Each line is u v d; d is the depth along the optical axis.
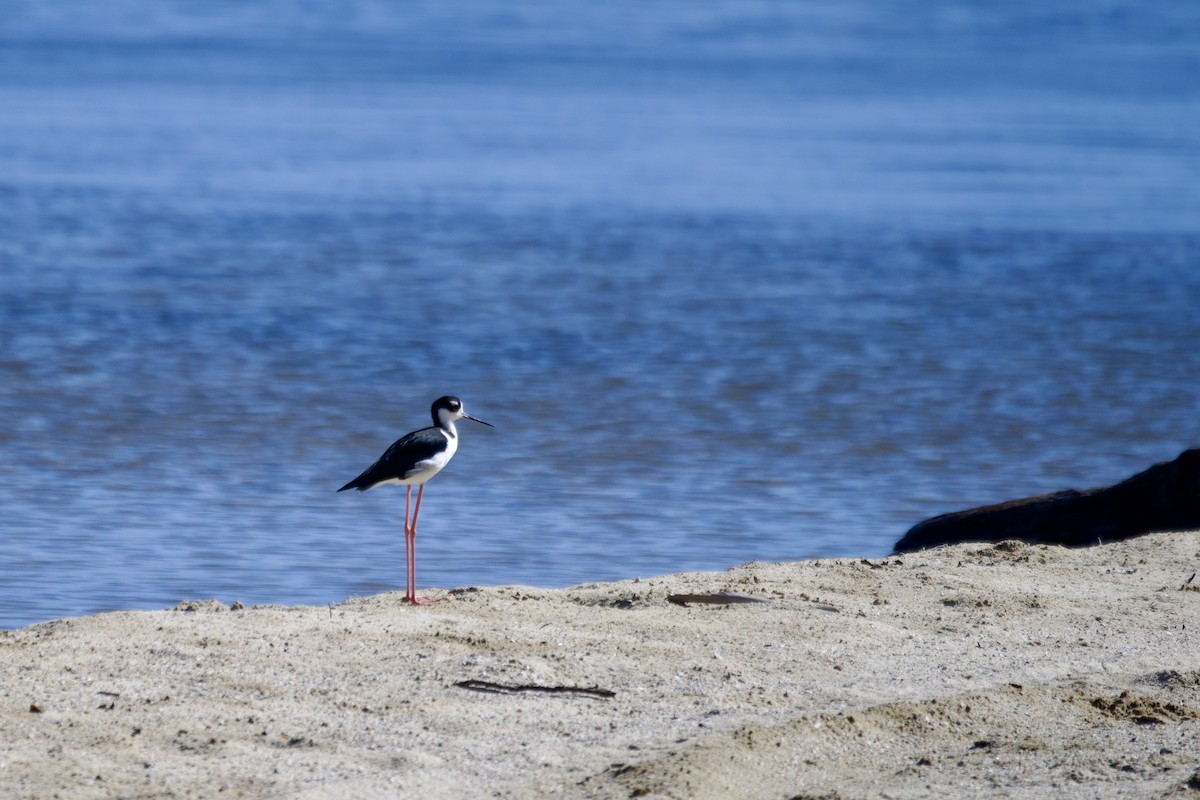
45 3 183.38
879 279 36.28
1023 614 10.47
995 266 38.28
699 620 10.05
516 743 7.82
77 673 8.59
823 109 82.50
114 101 78.00
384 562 14.53
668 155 62.50
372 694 8.41
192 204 46.41
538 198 50.03
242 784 7.20
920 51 134.75
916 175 56.66
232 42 129.88
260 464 19.12
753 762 7.62
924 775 7.57
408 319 30.44
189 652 8.99
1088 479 19.30
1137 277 36.72
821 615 10.23
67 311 29.72
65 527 15.65
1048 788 7.33
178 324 29.02
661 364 26.61
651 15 191.25
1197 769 7.38
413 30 155.00
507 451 20.28
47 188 48.09
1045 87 98.44
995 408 23.48
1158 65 121.00
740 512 17.25
